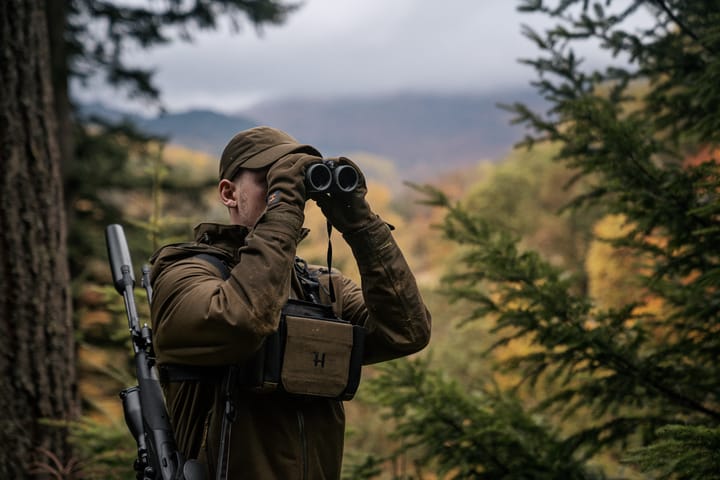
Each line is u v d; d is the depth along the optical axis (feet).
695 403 10.39
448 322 45.06
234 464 5.98
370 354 6.84
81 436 13.46
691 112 11.25
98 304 28.04
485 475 11.10
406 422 11.81
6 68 13.51
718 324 10.41
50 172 14.03
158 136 37.47
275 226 5.89
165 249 6.35
